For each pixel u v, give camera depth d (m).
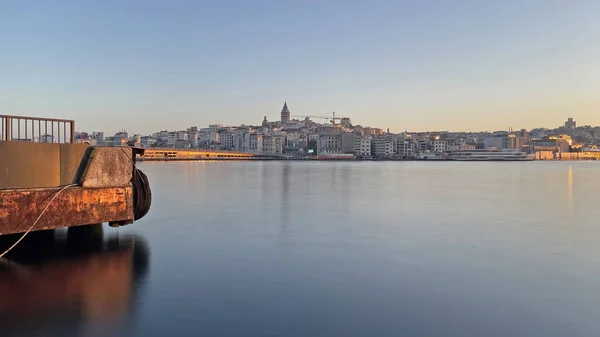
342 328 6.72
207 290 8.48
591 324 6.95
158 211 20.66
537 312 7.45
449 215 19.78
